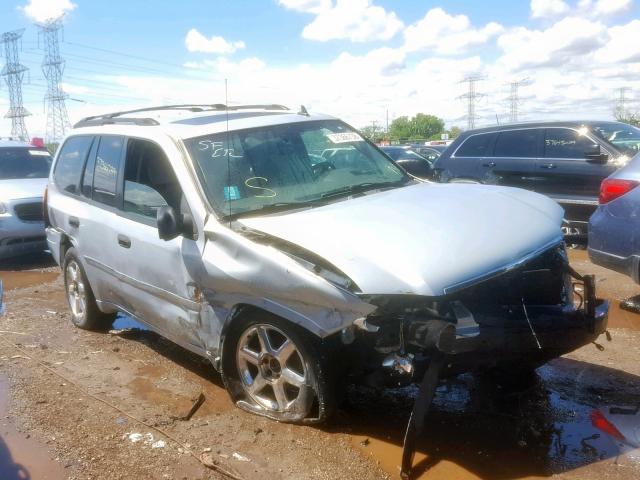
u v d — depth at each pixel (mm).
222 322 4207
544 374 4801
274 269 3666
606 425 3988
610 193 6145
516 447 3744
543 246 3834
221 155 4543
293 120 5137
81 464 3676
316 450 3740
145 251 4730
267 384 4098
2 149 11164
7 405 4496
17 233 9508
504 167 10305
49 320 6656
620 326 5875
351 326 3449
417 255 3412
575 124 9641
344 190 4629
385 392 4520
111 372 5113
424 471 3494
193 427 4102
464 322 3355
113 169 5367
